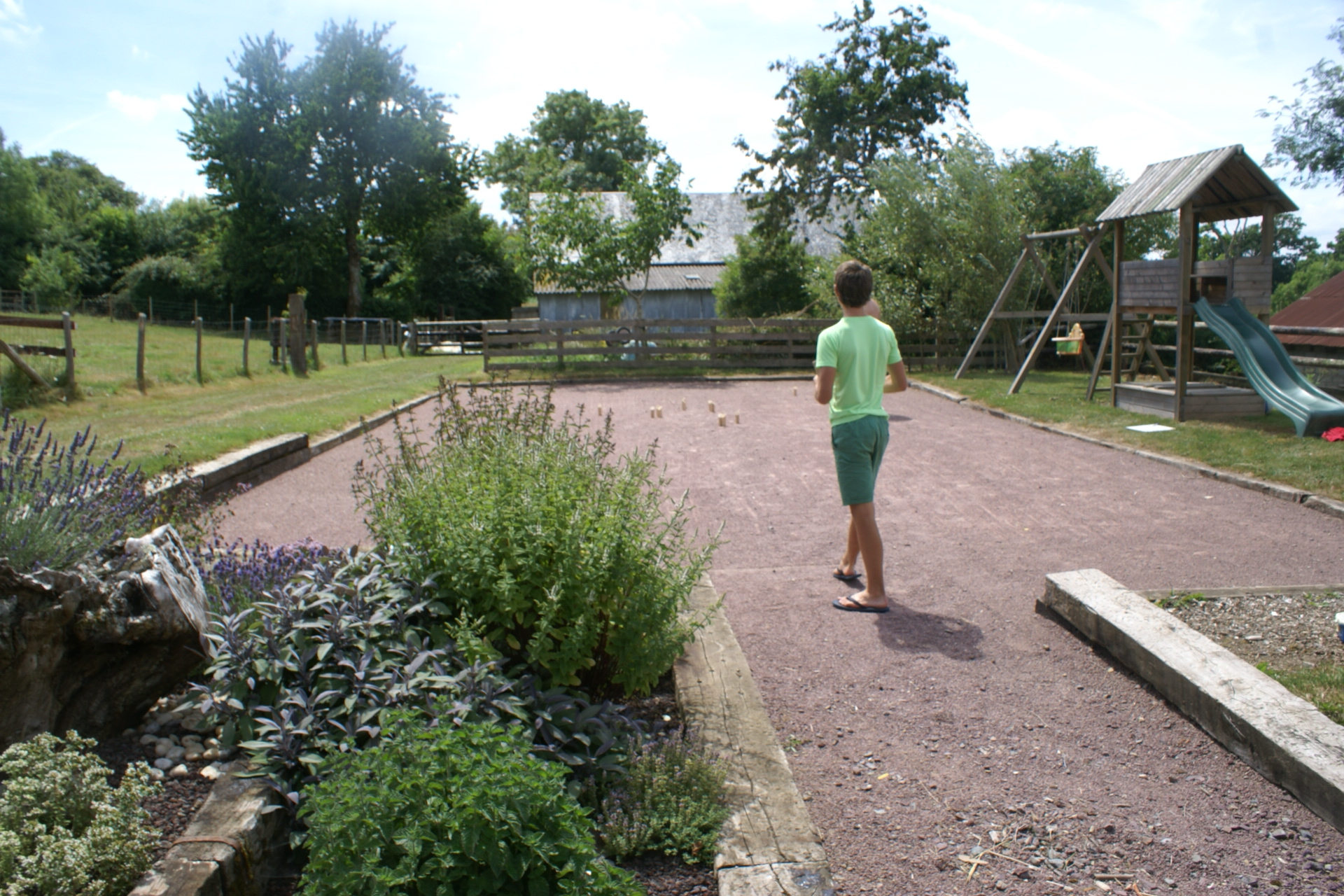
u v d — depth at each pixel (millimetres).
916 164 21344
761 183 31422
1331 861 2760
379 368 22969
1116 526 6840
